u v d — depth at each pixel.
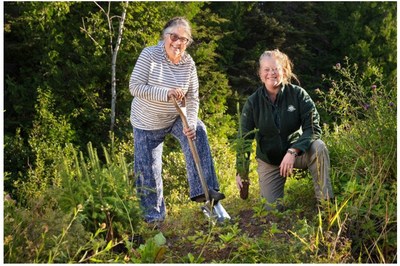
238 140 5.02
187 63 4.93
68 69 14.80
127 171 4.52
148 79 4.82
